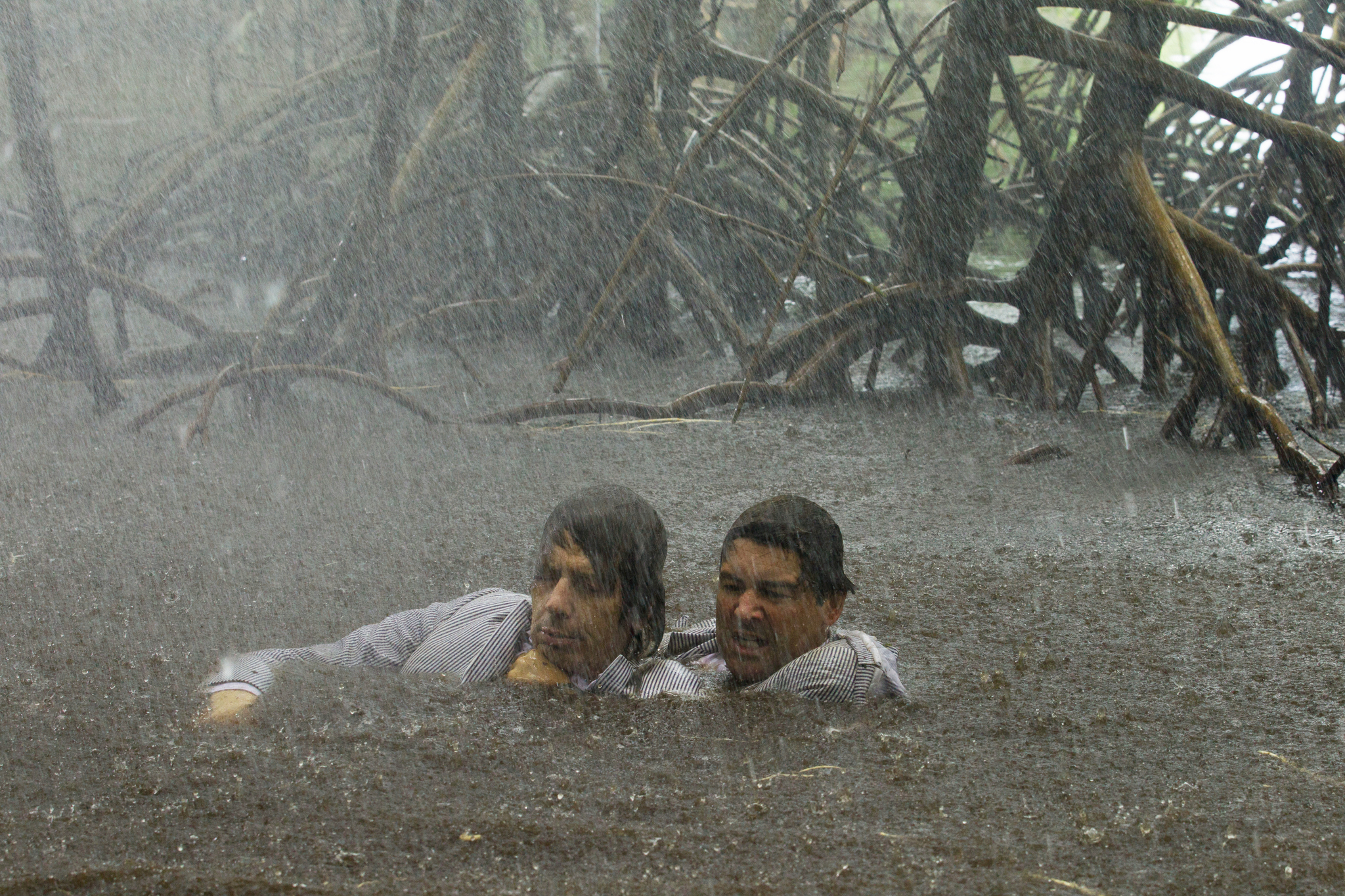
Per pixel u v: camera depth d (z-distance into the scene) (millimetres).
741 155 8820
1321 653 3113
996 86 13484
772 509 2715
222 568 3756
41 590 3465
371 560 3922
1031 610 3475
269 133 9992
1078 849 2043
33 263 6770
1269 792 2283
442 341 7789
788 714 2547
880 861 1984
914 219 7254
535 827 2068
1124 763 2400
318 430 6035
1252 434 5871
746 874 1936
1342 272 6840
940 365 7211
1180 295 6156
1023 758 2408
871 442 6070
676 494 5000
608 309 8312
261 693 2582
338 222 9914
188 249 11180
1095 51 6371
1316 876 1973
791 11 11109
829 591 2723
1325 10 8664
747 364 7508
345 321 7219
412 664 2746
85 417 6328
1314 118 9555
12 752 2322
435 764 2291
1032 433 6320
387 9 8375
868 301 7078
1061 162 8844
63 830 2037
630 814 2123
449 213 8852
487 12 8078
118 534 4117
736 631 2678
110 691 2637
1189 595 3639
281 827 2055
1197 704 2746
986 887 1913
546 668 2674
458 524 4391
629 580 2641
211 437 5863
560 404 6289
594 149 9258
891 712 2613
